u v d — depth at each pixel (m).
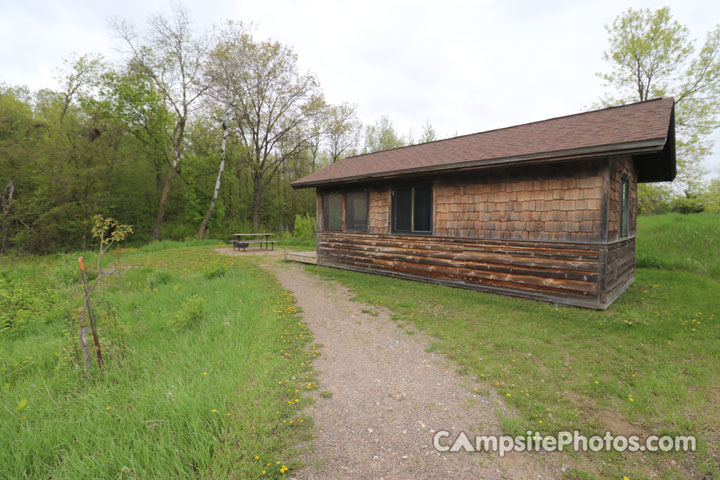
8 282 7.50
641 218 15.05
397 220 8.56
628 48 13.71
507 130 8.03
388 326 4.86
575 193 5.59
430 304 5.95
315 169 32.94
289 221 33.28
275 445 2.27
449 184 7.38
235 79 21.14
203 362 3.42
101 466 1.95
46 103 21.27
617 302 5.83
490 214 6.71
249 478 1.96
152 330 4.50
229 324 4.53
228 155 24.17
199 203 25.12
